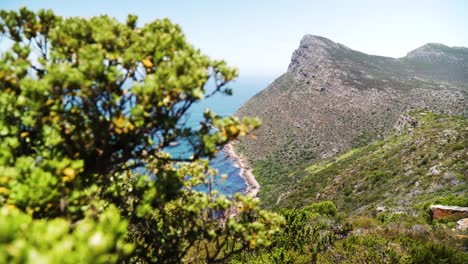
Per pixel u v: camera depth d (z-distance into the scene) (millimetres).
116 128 3395
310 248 11625
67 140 3547
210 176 4930
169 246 4523
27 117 3283
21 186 2793
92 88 3311
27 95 3156
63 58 3678
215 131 3861
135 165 4172
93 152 3789
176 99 3535
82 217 3205
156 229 4531
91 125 3482
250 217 4746
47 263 1808
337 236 13555
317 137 155625
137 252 4590
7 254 1924
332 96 175250
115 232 2367
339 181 58312
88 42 3818
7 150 3166
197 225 4707
